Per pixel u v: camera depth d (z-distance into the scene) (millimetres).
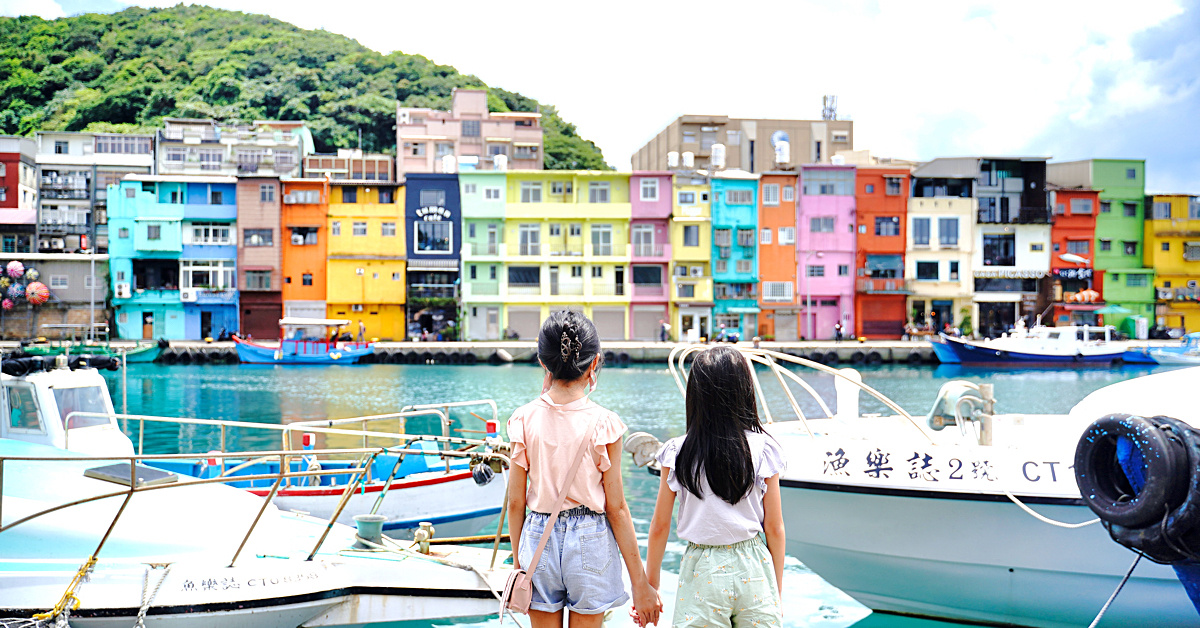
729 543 3000
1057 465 5496
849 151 59156
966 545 5680
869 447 5887
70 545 5016
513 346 41156
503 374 33688
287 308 46312
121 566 4855
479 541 8078
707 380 3023
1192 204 51750
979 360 38906
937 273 49281
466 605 5316
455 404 9453
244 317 46281
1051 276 50156
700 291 47531
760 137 64312
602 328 48188
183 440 15289
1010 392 27109
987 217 50625
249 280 45969
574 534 2973
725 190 48281
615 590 3010
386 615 5301
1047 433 6523
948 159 50500
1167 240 51031
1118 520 3748
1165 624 5461
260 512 5168
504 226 47719
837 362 40750
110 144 52281
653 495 10727
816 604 6699
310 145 62000
